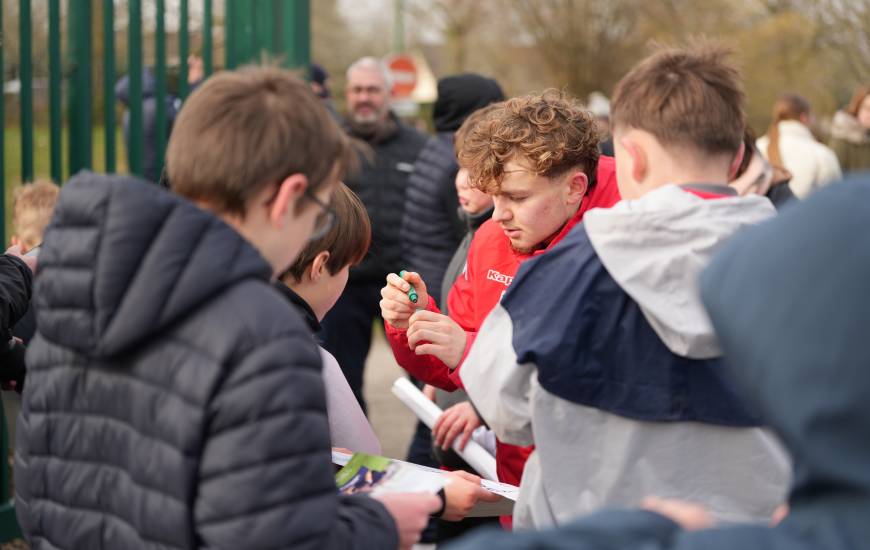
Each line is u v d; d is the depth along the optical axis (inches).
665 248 58.7
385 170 197.2
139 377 53.6
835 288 34.4
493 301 99.7
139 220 52.0
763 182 125.7
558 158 86.3
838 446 34.1
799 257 35.6
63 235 54.7
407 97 693.3
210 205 56.7
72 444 56.8
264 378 50.8
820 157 236.2
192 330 52.3
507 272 99.2
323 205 58.9
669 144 63.2
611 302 59.8
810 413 34.2
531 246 91.3
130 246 51.7
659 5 783.7
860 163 279.6
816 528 35.7
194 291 51.5
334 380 82.5
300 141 56.4
